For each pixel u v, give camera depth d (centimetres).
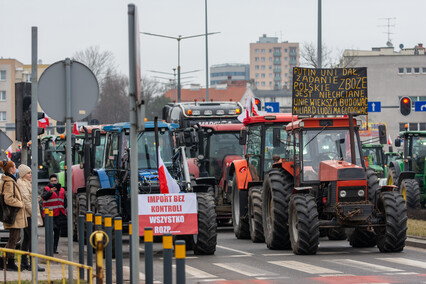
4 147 3569
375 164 7200
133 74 1530
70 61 2159
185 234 3117
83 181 4466
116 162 3519
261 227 3716
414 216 4581
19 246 3055
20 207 2558
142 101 1542
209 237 3181
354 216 3031
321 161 3212
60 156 5700
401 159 5516
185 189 3353
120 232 2191
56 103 2156
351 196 3067
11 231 2583
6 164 2567
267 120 4088
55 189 3538
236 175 4112
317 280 2358
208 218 3191
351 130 3212
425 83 16462
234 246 3644
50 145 5731
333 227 3097
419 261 2823
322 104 3306
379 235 3147
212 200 3241
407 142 5278
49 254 2939
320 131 3269
